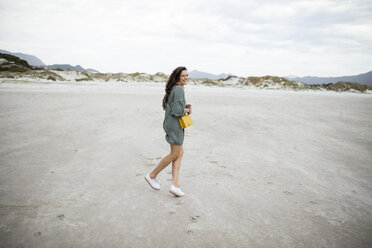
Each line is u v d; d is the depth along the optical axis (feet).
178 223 8.23
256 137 22.70
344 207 9.91
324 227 8.32
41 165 13.47
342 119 36.88
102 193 10.39
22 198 9.61
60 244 6.86
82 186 11.02
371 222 8.80
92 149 16.89
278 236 7.66
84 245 6.86
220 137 22.00
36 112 30.81
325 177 13.34
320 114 42.45
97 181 11.64
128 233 7.54
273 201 10.19
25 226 7.68
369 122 34.32
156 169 10.30
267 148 19.07
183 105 9.27
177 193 10.11
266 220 8.63
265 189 11.40
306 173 13.85
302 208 9.68
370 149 19.69
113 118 29.37
